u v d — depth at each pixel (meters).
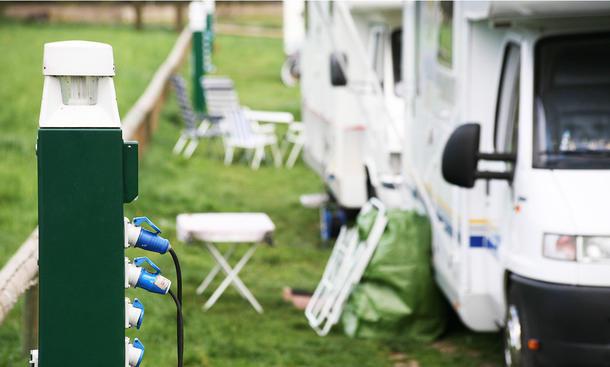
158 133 16.39
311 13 12.55
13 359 5.77
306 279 8.91
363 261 7.10
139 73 22.25
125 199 3.22
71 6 38.16
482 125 6.12
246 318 7.44
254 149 16.86
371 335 7.02
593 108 5.53
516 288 5.35
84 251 3.18
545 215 5.14
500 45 6.08
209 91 17.22
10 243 8.17
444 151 5.56
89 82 3.19
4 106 16.16
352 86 10.37
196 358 6.32
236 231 7.45
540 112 5.54
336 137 10.48
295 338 7.01
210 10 31.48
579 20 5.69
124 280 3.22
